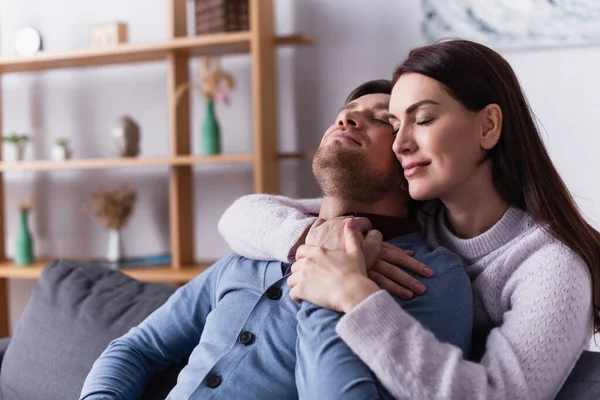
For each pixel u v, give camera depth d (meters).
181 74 2.86
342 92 2.82
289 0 2.87
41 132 3.29
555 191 1.20
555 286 1.09
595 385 1.08
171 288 1.65
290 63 2.88
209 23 2.72
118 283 1.69
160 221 3.15
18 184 3.34
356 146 1.34
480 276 1.21
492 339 1.09
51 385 1.52
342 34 2.81
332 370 1.02
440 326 1.11
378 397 0.99
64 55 2.85
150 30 3.08
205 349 1.28
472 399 0.98
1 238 3.24
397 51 2.74
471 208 1.23
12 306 3.30
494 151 1.21
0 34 3.30
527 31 2.52
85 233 3.26
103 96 3.19
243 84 2.97
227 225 1.40
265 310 1.25
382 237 1.24
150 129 3.12
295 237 1.26
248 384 1.19
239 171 3.00
